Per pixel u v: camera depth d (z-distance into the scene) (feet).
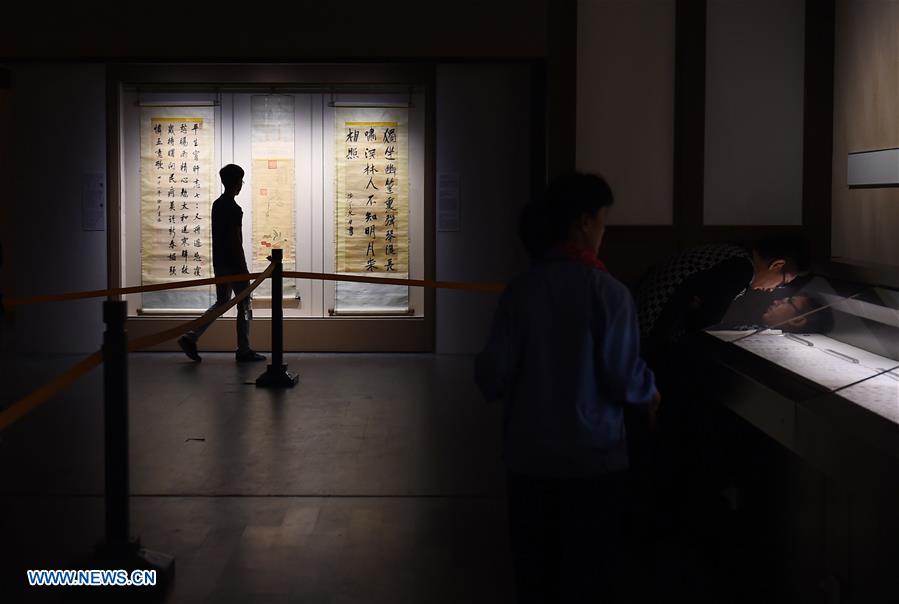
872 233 20.59
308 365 27.32
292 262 29.25
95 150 29.01
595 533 8.96
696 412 13.62
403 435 19.52
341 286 29.30
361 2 24.50
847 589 9.46
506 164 28.76
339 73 28.66
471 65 28.55
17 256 29.19
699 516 13.80
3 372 26.20
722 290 13.05
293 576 12.42
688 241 23.49
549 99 23.54
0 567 12.62
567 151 23.57
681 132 23.31
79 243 29.12
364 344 29.35
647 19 23.32
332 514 14.79
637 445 14.06
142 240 29.25
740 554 12.31
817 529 10.14
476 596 11.83
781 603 11.16
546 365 8.84
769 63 23.24
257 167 29.07
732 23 23.20
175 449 18.38
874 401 9.88
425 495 15.71
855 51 21.67
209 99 28.94
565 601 9.00
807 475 10.38
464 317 29.19
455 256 29.01
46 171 29.04
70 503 15.23
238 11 24.70
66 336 29.30
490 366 8.80
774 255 13.85
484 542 13.64
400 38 24.61
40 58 24.90
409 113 28.86
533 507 9.07
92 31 24.77
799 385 10.76
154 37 24.80
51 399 22.77
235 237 27.27
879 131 20.26
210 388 24.08
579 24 23.44
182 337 27.45
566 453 8.75
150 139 29.07
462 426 20.29
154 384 24.56
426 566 12.77
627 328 8.79
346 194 29.04
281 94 28.89
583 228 9.22
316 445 18.71
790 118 23.30
